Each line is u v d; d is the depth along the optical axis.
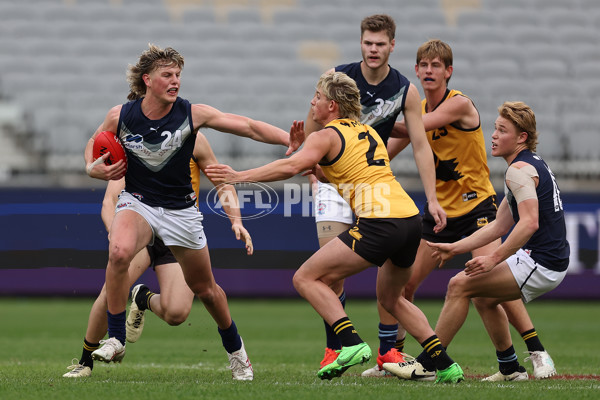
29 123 63.94
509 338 23.86
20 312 50.81
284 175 20.70
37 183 57.47
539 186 22.55
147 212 22.00
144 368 27.30
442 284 50.59
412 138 25.47
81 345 35.78
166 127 21.67
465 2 78.50
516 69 71.56
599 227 49.53
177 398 17.97
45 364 28.09
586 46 74.50
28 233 49.19
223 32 74.69
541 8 78.25
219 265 49.44
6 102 65.56
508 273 22.45
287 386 20.36
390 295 22.03
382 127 25.66
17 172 57.69
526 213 21.80
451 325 22.88
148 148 21.66
